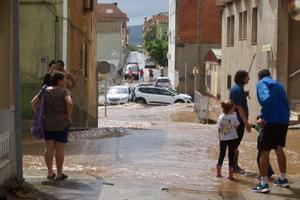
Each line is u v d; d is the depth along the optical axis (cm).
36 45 2225
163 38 9962
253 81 2875
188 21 6556
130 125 2761
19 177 923
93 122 3038
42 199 861
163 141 1741
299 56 2438
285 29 2422
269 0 2552
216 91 4903
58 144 1015
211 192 970
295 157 1489
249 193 963
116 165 1257
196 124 2808
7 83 930
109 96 4959
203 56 6488
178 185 1024
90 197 885
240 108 1113
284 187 1010
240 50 3244
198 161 1338
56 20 2225
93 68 3172
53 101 1003
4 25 924
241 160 1390
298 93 2430
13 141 942
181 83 6462
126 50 14175
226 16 3734
